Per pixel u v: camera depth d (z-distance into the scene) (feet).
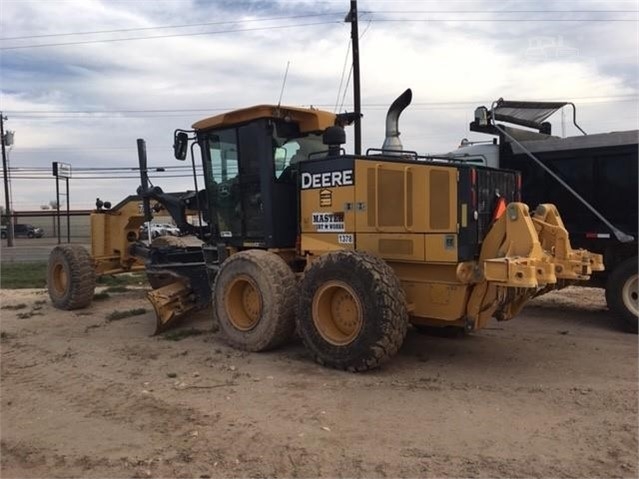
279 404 18.17
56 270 38.27
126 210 39.60
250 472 13.75
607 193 30.58
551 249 21.15
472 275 20.76
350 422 16.57
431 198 21.25
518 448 14.67
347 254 21.27
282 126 26.53
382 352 20.47
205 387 20.10
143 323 32.04
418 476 13.33
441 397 18.54
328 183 24.16
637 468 13.51
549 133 38.60
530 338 26.66
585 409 17.25
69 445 15.78
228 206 28.45
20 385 21.34
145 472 13.94
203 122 28.50
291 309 24.03
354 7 69.51
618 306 28.73
